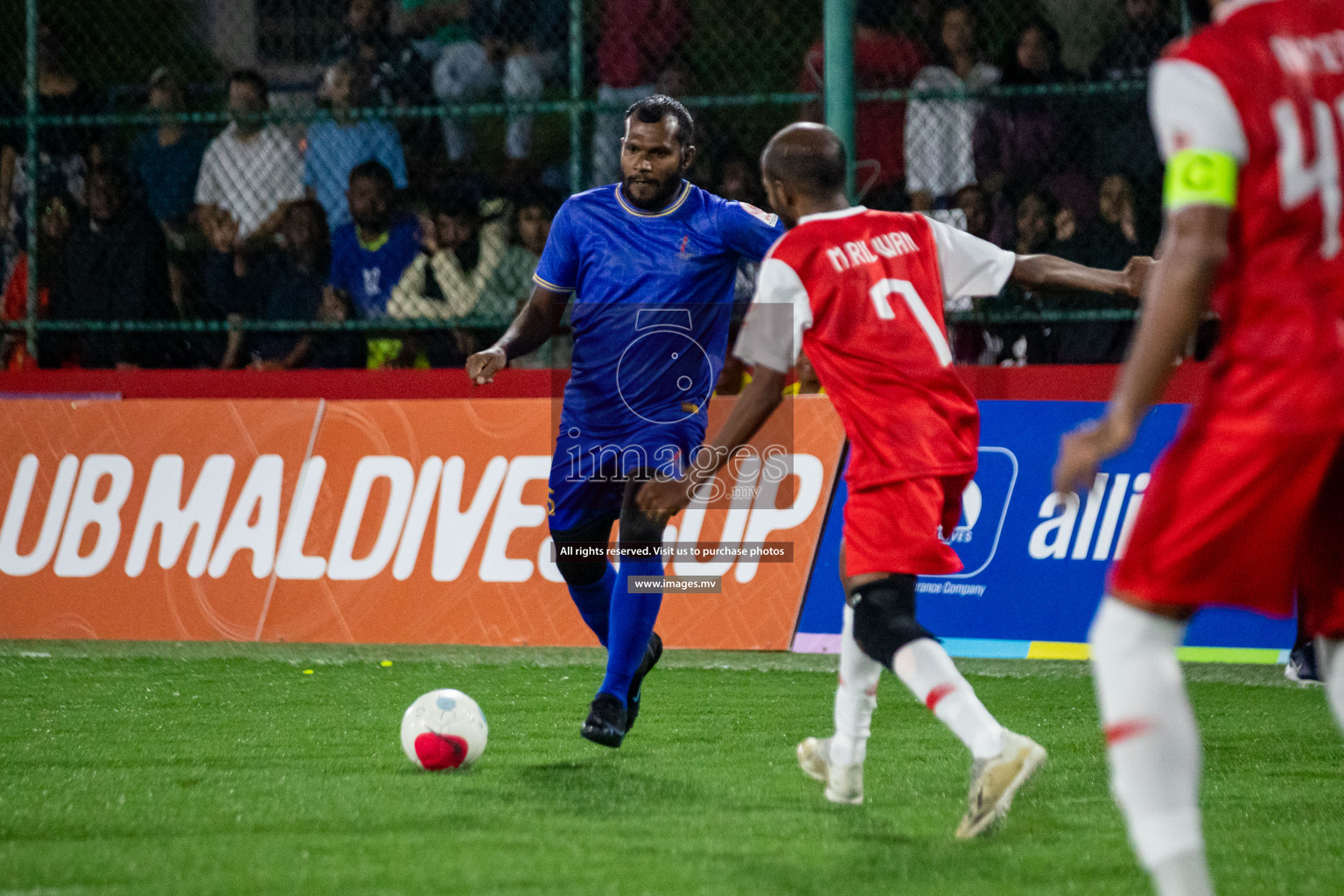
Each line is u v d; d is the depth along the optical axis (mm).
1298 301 6703
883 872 8953
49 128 28625
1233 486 6754
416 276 27203
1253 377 6762
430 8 28953
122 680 18953
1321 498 7395
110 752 13695
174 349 28203
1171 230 6707
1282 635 19875
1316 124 6730
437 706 12828
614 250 14672
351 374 25078
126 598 23266
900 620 10016
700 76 28422
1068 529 20906
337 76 28641
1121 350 24109
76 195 28172
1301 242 6723
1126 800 7145
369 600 22547
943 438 10367
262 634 22750
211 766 12992
